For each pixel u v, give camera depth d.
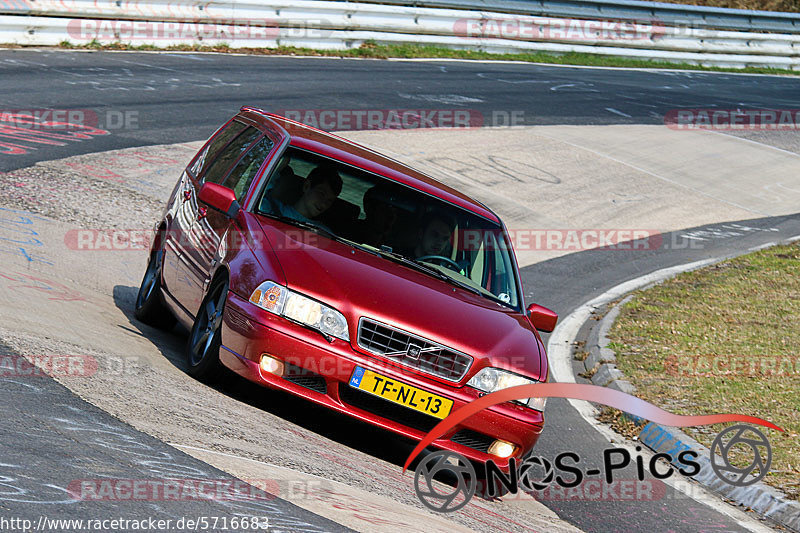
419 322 13.02
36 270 18.75
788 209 44.66
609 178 44.41
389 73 54.56
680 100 63.22
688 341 25.12
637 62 75.06
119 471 8.52
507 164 42.88
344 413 12.67
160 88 40.88
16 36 43.72
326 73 51.12
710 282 31.91
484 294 15.13
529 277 30.95
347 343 12.73
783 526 15.13
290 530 7.98
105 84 39.72
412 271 14.54
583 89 60.97
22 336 12.53
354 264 13.84
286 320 12.71
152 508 7.73
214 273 14.20
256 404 13.57
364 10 59.09
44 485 7.70
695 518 14.90
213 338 13.48
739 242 38.28
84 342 13.46
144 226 25.14
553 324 16.02
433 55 63.03
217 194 14.81
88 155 30.14
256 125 17.41
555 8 70.25
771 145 54.94
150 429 10.12
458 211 16.03
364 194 15.37
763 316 28.06
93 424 9.73
